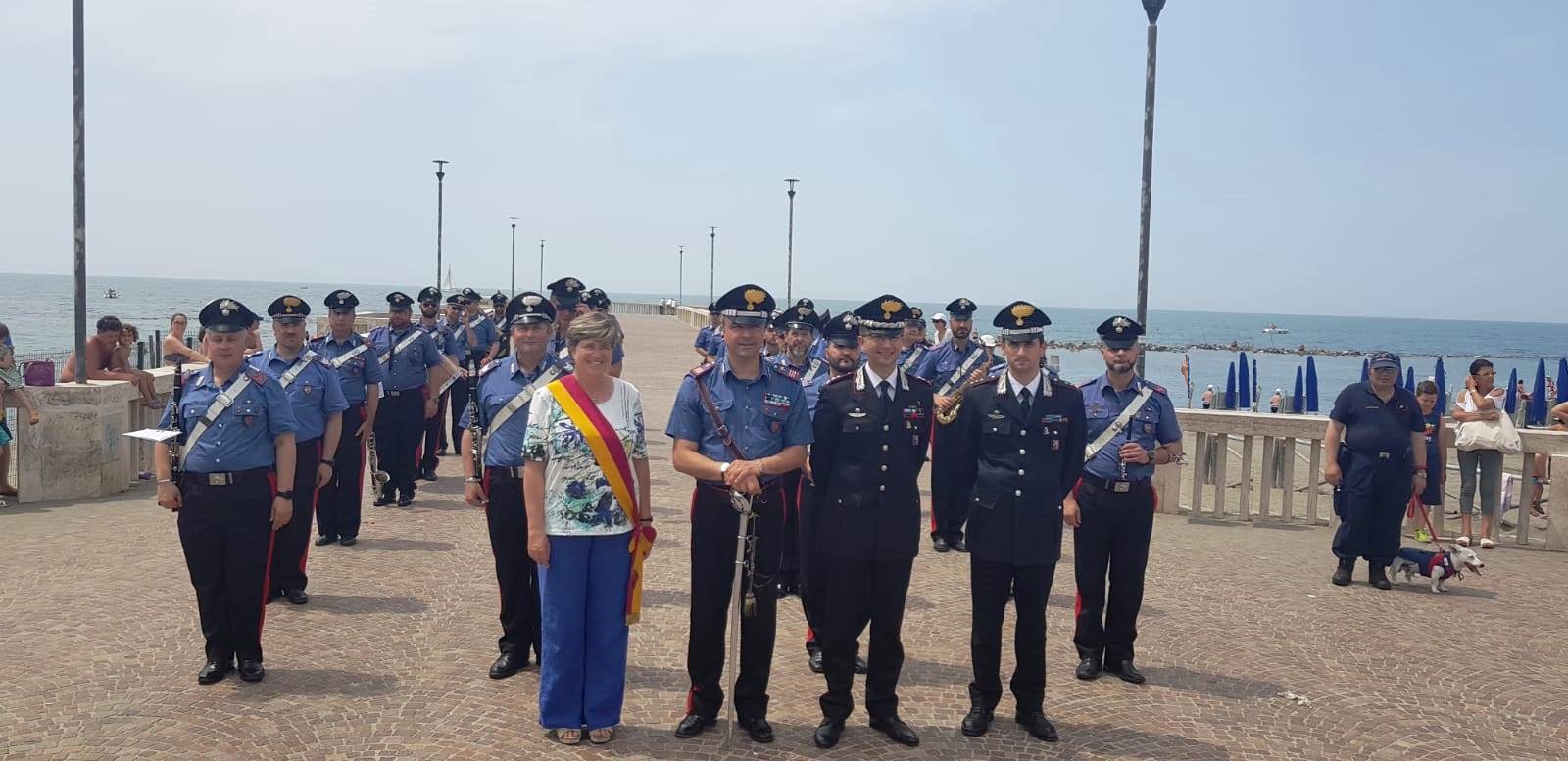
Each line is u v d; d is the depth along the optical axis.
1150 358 88.06
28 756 4.67
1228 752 5.14
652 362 30.11
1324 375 62.25
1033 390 5.46
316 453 7.32
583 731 5.10
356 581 7.76
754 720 5.20
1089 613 6.21
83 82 11.11
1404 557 8.29
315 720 5.20
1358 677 6.27
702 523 5.20
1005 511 5.27
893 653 5.21
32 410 10.45
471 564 8.30
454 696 5.57
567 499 5.02
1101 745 5.20
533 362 6.11
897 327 5.16
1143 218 11.27
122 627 6.52
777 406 5.14
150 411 12.12
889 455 5.12
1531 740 5.36
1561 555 9.84
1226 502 12.57
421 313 13.05
